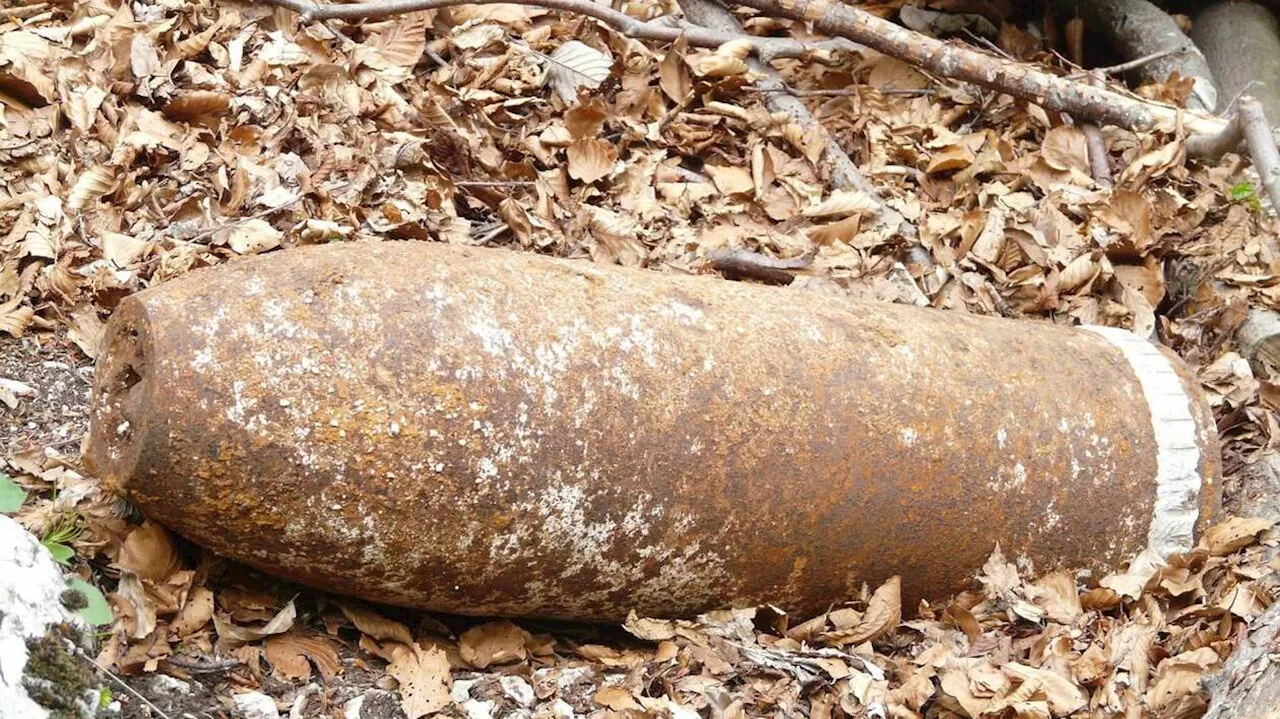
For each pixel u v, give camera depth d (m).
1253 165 2.63
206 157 2.29
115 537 1.85
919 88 2.73
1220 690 1.83
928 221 2.48
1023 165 2.60
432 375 1.78
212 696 1.81
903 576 1.98
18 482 1.91
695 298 1.92
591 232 2.36
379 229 2.25
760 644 1.94
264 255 1.83
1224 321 2.41
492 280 1.85
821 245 2.42
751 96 2.63
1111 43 3.12
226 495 1.76
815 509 1.90
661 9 2.75
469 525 1.81
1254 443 2.27
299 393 1.75
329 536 1.79
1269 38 3.16
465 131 2.44
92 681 1.73
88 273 2.13
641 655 1.95
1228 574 2.05
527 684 1.89
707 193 2.46
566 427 1.82
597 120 2.47
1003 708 1.88
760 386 1.89
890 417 1.93
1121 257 2.48
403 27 2.53
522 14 2.63
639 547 1.87
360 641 1.90
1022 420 1.99
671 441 1.85
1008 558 2.00
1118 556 2.04
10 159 2.21
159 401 1.73
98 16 2.41
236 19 2.49
